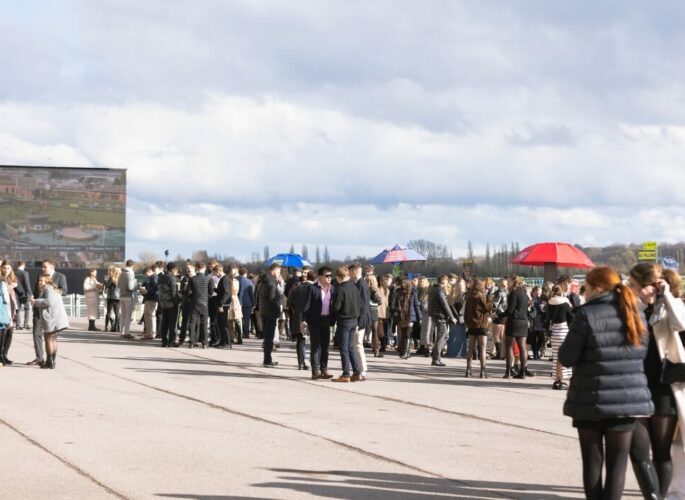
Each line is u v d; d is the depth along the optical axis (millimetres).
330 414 14398
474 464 10555
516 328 20938
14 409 14438
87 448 11234
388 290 27641
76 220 68000
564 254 28906
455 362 25469
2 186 66688
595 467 7543
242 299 30891
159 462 10438
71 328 36281
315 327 19719
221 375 20109
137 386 17750
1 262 21531
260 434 12391
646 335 7547
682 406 8445
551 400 16859
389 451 11273
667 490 8562
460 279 27641
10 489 9055
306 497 8875
